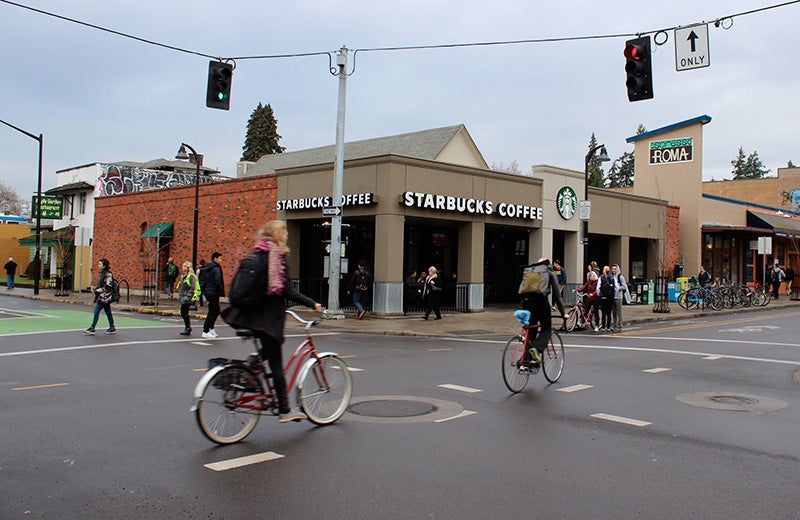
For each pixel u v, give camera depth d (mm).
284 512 4602
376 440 6488
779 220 40656
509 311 24953
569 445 6414
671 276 33969
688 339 16547
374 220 24094
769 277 36469
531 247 26656
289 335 16484
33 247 47656
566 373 10812
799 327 20078
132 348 13047
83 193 40031
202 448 6137
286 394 6668
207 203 28656
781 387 9750
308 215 23875
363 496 4930
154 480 5238
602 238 31875
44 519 4426
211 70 15844
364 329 18078
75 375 9922
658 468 5715
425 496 4945
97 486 5082
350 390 7438
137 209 33688
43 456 5840
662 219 33219
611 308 19000
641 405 8328
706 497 5004
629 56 13523
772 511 4730
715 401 8625
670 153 35719
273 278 6316
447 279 26719
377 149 31938
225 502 4777
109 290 15516
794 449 6367
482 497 4941
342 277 24641
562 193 27234
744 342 15781
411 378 10055
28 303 27281
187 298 15805
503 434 6797
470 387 9375
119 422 7070
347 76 20500
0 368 10500
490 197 24266
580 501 4891
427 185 22188
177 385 9188
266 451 6082
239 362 6426
